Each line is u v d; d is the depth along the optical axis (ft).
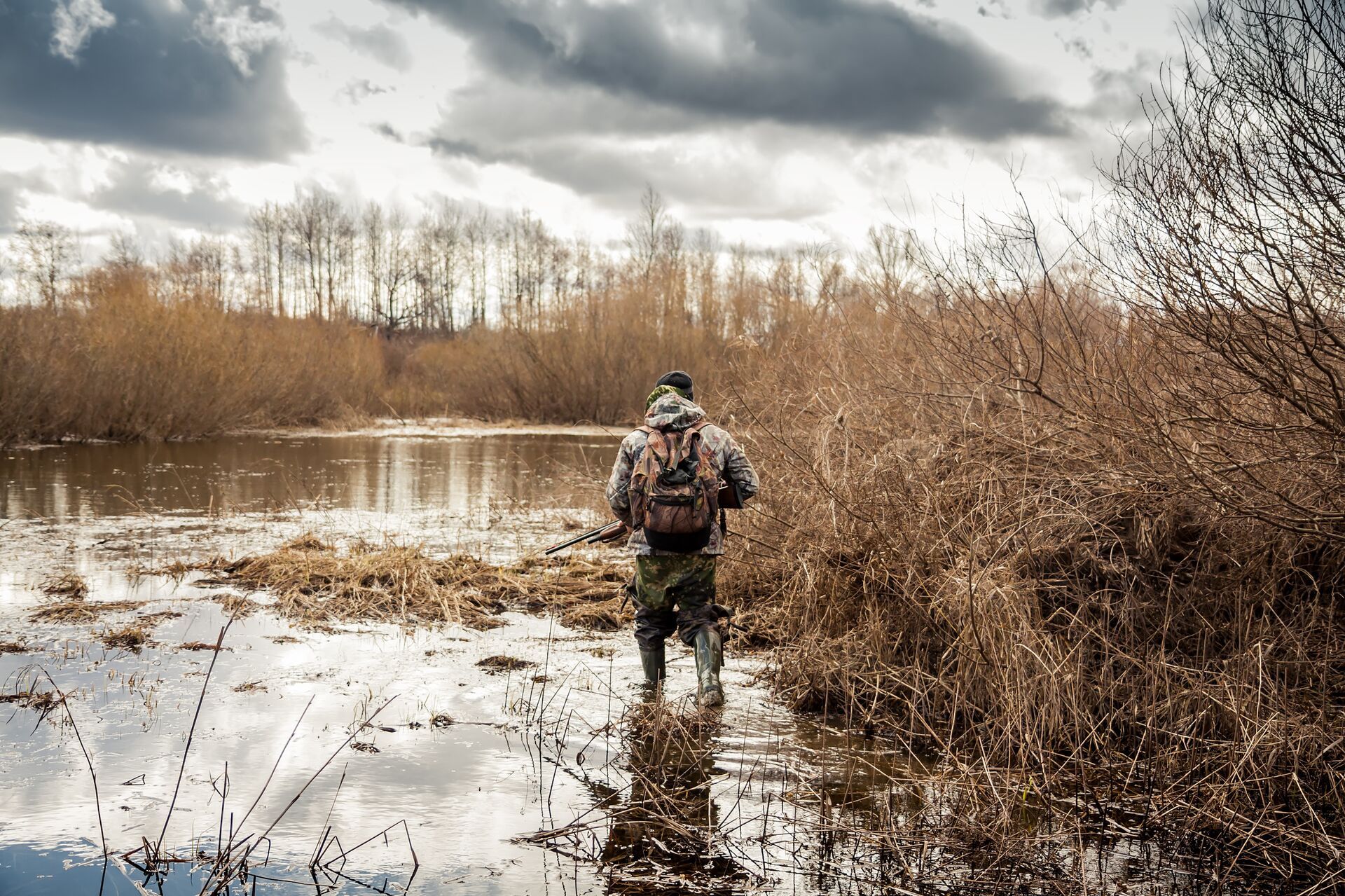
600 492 35.99
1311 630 14.21
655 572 15.67
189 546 26.91
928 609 15.99
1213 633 14.76
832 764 12.81
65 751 12.37
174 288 80.53
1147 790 12.00
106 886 9.14
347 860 9.82
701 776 12.29
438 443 72.54
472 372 107.76
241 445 65.51
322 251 234.38
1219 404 13.71
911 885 9.64
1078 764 12.73
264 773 11.89
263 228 230.27
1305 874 9.92
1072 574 16.49
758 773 12.46
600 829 10.69
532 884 9.46
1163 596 15.71
